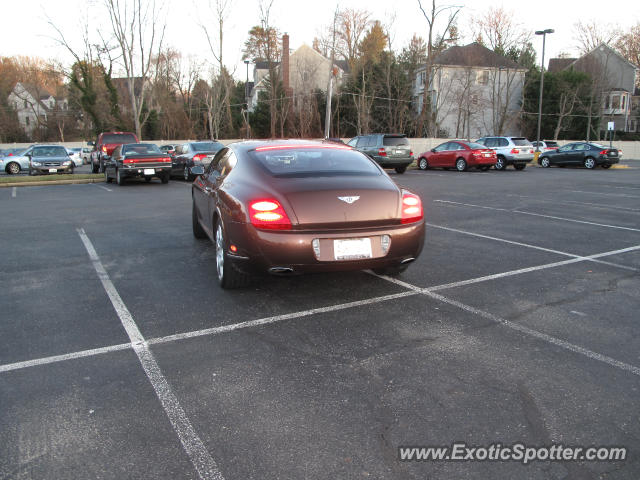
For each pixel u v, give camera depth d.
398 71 42.53
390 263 4.22
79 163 34.09
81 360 3.27
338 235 4.00
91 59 34.78
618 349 3.40
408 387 2.91
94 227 8.20
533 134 48.53
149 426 2.53
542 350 3.40
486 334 3.68
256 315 4.09
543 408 2.68
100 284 4.98
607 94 49.66
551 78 46.78
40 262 5.87
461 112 46.03
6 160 24.89
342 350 3.42
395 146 20.55
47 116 55.78
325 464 2.23
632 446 2.36
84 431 2.49
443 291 4.70
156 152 16.70
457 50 46.56
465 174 20.81
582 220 8.74
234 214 4.20
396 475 2.16
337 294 4.62
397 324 3.89
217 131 45.44
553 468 2.21
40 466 2.22
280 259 3.96
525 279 5.09
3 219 9.12
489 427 2.51
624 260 5.85
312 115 43.25
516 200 11.58
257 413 2.65
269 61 40.09
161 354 3.37
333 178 4.32
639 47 57.78
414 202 4.39
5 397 2.79
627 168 26.16
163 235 7.49
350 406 2.71
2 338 3.62
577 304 4.32
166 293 4.68
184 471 2.19
